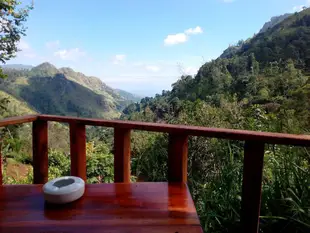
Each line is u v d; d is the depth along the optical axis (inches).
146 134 146.4
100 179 144.3
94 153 175.8
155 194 42.6
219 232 55.4
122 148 56.8
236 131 44.4
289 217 49.4
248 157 44.1
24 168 204.7
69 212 36.2
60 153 210.8
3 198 41.2
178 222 33.4
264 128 88.0
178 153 50.8
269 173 62.7
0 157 59.8
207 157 101.9
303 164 57.1
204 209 60.1
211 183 67.9
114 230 31.4
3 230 31.7
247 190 44.8
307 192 51.6
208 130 46.5
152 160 122.4
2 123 55.1
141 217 34.7
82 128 61.8
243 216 45.7
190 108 165.0
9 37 212.4
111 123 56.6
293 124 76.3
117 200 40.1
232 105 144.6
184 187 46.0
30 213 36.0
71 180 43.0
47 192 38.5
